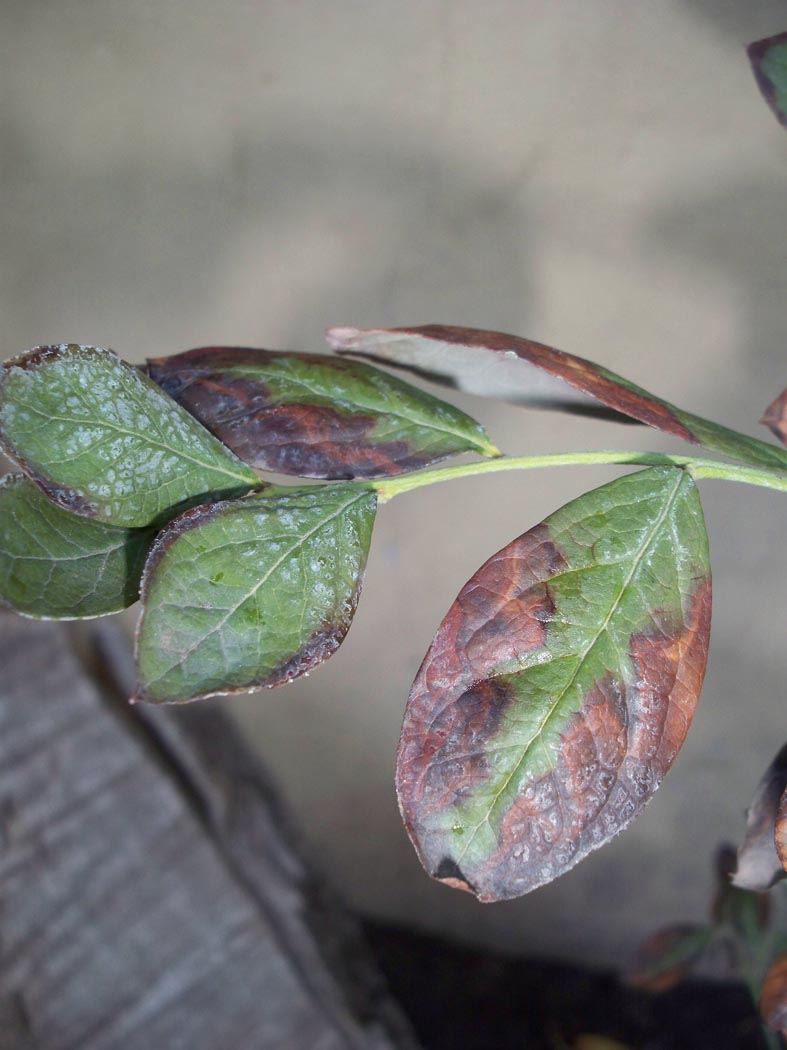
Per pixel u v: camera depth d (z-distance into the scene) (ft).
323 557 0.57
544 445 1.75
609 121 1.42
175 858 1.47
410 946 2.44
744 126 1.35
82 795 1.40
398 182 1.60
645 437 1.69
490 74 1.46
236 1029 1.58
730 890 1.25
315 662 0.55
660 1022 2.22
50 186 1.74
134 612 1.78
